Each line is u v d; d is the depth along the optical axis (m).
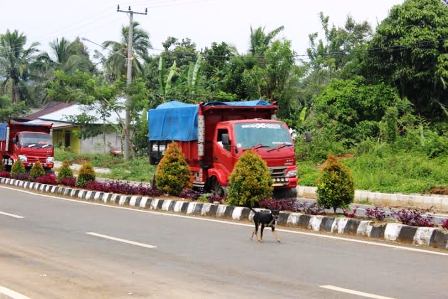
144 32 53.38
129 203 18.20
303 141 30.41
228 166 17.56
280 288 7.27
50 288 7.35
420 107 30.83
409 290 7.13
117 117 42.69
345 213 12.80
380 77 31.30
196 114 18.77
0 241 11.04
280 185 17.62
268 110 19.22
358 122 31.19
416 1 30.08
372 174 23.47
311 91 36.25
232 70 37.25
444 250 9.97
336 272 8.20
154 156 21.25
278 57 34.75
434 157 26.19
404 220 11.40
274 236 11.57
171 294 7.00
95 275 8.09
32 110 63.66
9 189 25.02
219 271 8.31
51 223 13.75
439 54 28.91
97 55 53.59
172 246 10.42
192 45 52.47
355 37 46.44
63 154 44.72
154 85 46.00
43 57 64.75
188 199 17.19
